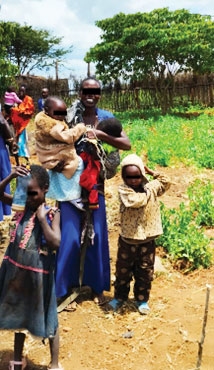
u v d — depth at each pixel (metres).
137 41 20.81
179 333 3.75
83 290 4.62
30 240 3.06
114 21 21.42
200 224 6.62
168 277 4.82
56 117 3.96
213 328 3.80
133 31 20.06
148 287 4.09
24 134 10.36
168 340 3.66
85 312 4.17
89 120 4.32
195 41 20.22
